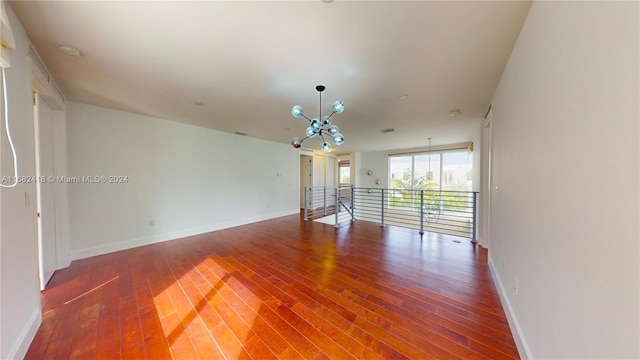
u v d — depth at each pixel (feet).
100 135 10.01
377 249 10.78
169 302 6.31
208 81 7.29
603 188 2.22
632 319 1.85
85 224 9.64
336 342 4.81
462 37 5.00
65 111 8.83
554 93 3.27
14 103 4.34
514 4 4.06
